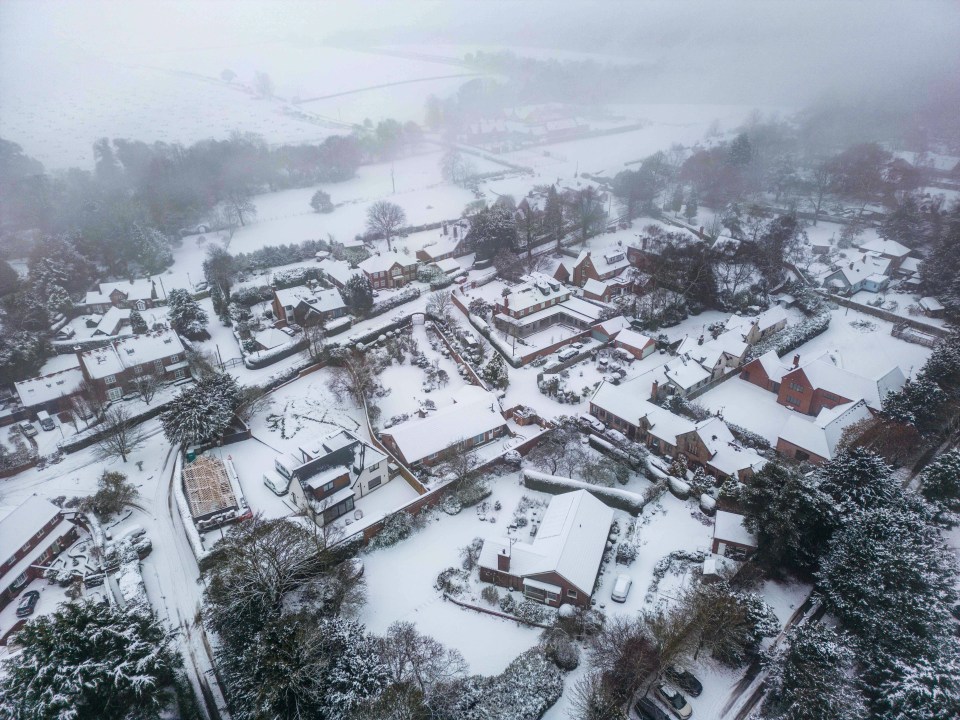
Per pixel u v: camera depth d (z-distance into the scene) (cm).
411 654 5019
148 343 9894
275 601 5588
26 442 8556
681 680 4956
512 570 5950
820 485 6303
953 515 6312
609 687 4853
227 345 10938
